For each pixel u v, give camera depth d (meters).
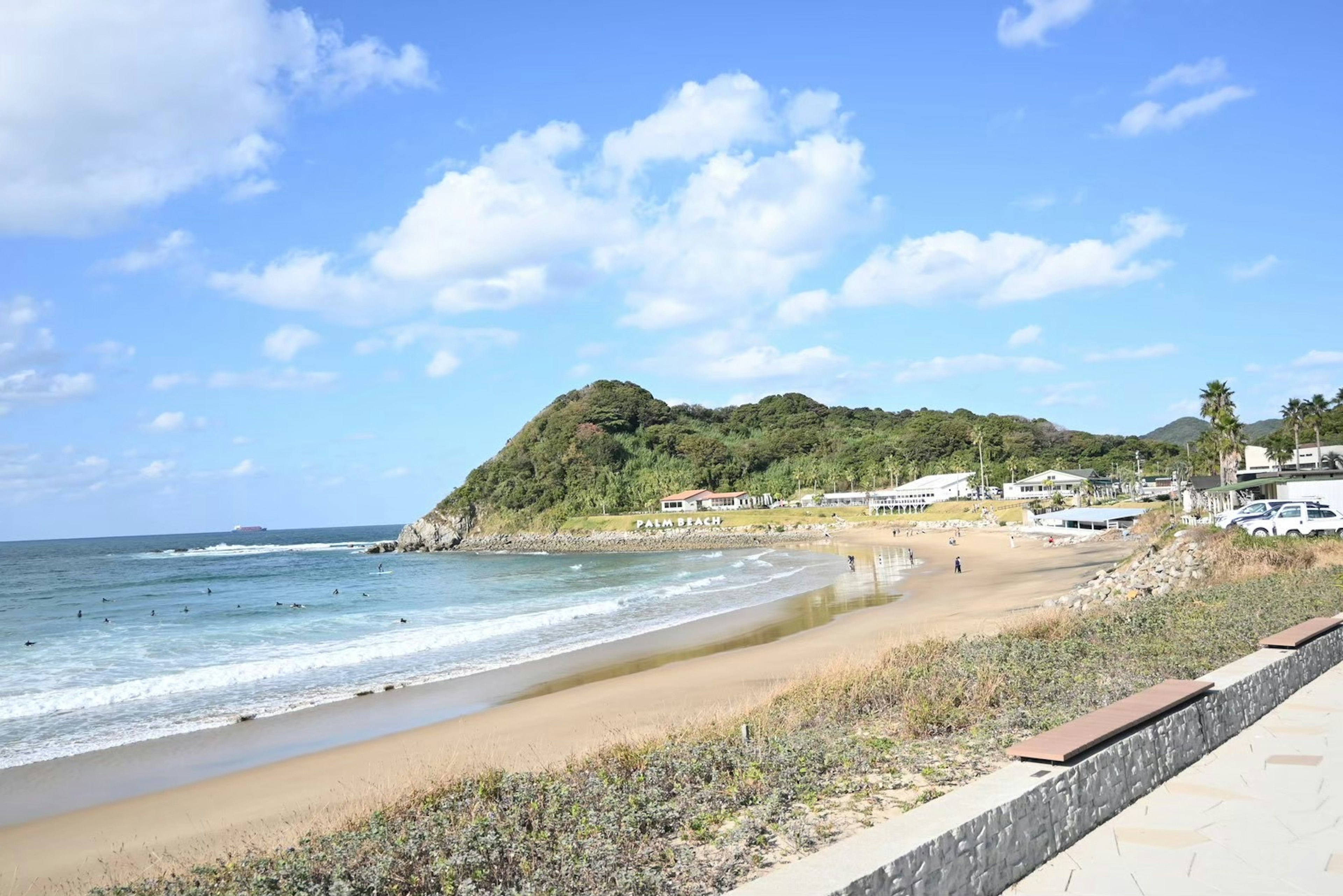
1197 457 102.31
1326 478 42.50
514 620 37.84
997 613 30.39
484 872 6.82
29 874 11.09
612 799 8.49
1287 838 6.35
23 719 20.67
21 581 81.56
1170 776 7.95
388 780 11.80
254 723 19.89
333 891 6.75
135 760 16.98
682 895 6.28
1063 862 6.22
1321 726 9.45
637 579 64.06
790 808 8.01
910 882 5.11
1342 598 17.02
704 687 20.88
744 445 182.38
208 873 7.83
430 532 150.88
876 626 29.89
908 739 10.32
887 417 197.75
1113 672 12.49
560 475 161.62
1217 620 15.95
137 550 171.88
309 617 44.62
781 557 82.12
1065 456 149.75
